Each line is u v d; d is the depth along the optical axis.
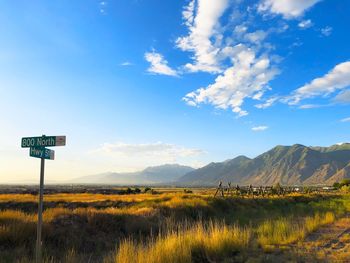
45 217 16.98
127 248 10.45
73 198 45.50
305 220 22.80
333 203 38.88
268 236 15.43
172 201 28.39
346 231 18.28
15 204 31.73
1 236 13.01
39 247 8.78
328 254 12.31
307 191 76.62
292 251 12.41
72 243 14.41
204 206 27.95
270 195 51.62
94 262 11.88
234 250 12.41
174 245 11.06
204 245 11.96
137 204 31.28
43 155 8.91
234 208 31.78
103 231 17.25
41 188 8.86
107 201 35.84
